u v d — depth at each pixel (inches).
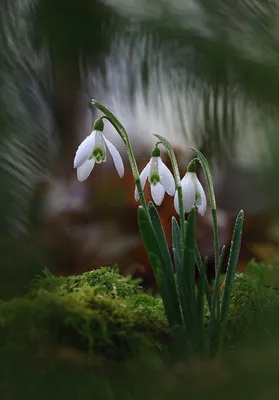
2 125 20.3
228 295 21.4
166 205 39.1
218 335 20.9
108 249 36.9
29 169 20.5
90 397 15.9
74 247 36.4
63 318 19.4
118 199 39.9
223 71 20.1
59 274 34.8
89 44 20.5
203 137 20.7
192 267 20.3
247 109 20.1
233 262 21.5
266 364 12.1
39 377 16.4
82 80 21.0
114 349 19.5
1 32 20.4
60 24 20.4
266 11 20.2
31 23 20.5
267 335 15.6
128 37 20.4
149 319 21.7
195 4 20.4
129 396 15.5
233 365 12.6
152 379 15.4
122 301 23.2
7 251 20.1
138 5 20.7
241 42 20.2
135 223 38.7
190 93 20.5
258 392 11.6
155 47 20.3
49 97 21.1
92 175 40.3
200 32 20.3
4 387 16.1
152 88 20.7
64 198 38.0
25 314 19.3
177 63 20.3
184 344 19.9
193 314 20.2
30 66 20.7
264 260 37.8
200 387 12.1
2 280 20.2
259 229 38.7
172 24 20.3
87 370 17.4
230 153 20.5
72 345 19.2
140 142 33.7
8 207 20.0
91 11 20.4
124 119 22.5
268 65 20.1
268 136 19.8
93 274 25.6
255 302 22.7
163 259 20.9
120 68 20.7
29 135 20.7
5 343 18.7
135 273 36.3
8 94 20.5
